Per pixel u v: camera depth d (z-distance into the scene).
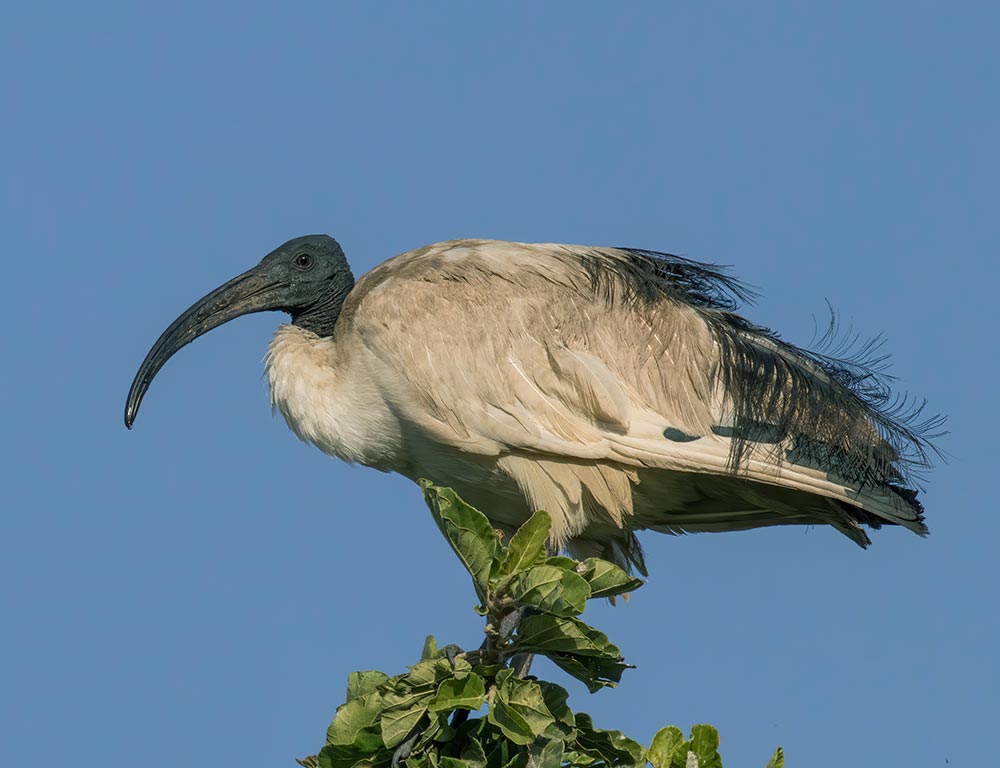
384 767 9.13
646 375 12.56
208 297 13.90
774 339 13.04
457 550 8.72
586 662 9.17
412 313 12.49
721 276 13.27
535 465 12.52
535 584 8.41
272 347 13.41
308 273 13.88
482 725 8.89
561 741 8.67
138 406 13.78
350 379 12.77
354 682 9.26
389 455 13.00
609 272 12.83
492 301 12.53
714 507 13.27
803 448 12.58
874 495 12.61
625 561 13.48
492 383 12.36
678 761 8.98
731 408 12.62
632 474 12.62
